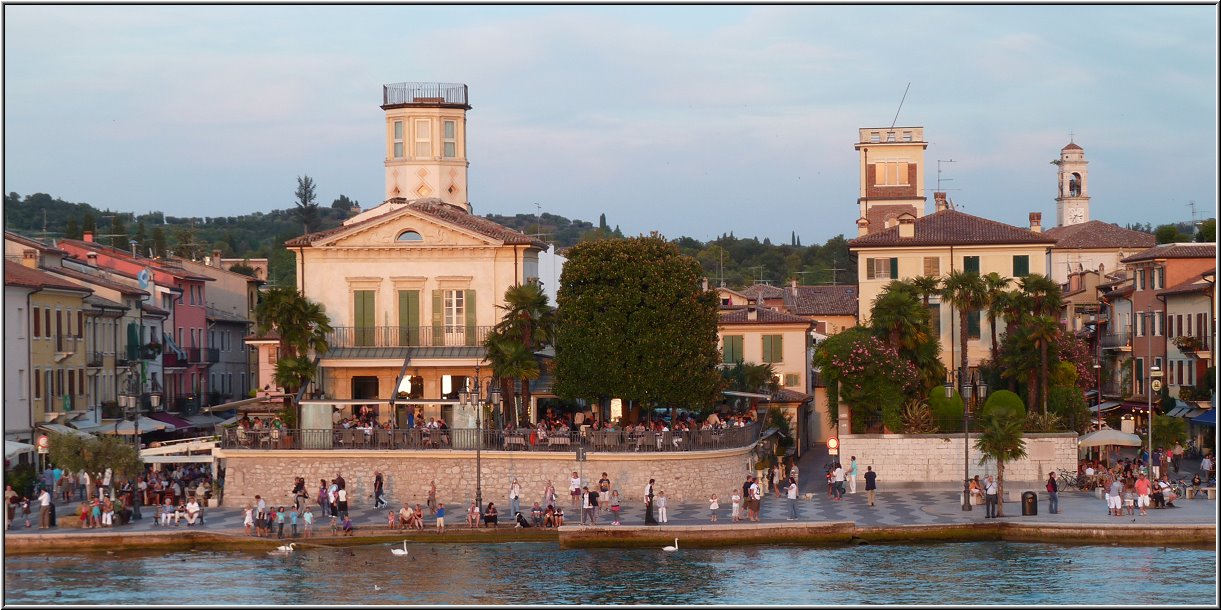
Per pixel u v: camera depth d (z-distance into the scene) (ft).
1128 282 460.96
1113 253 601.62
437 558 247.29
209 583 224.53
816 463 393.29
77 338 359.25
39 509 286.46
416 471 296.10
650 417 324.39
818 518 273.33
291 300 319.27
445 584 224.74
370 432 297.53
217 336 481.46
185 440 335.47
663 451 293.02
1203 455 378.12
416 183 392.68
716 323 324.39
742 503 280.10
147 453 302.04
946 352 443.32
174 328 439.63
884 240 451.53
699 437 298.76
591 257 315.37
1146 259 419.95
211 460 302.66
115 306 383.04
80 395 359.46
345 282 341.21
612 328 310.86
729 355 445.78
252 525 260.42
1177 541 254.06
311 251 340.80
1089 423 354.95
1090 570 231.30
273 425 309.42
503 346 310.04
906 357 353.72
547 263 421.18
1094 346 487.61
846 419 340.59
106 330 382.22
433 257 339.98
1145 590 215.51
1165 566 234.17
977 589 218.18
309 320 322.96
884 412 334.85
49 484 311.06
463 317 339.36
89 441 275.59
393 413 303.89
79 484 314.14
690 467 296.71
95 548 255.50
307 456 298.35
